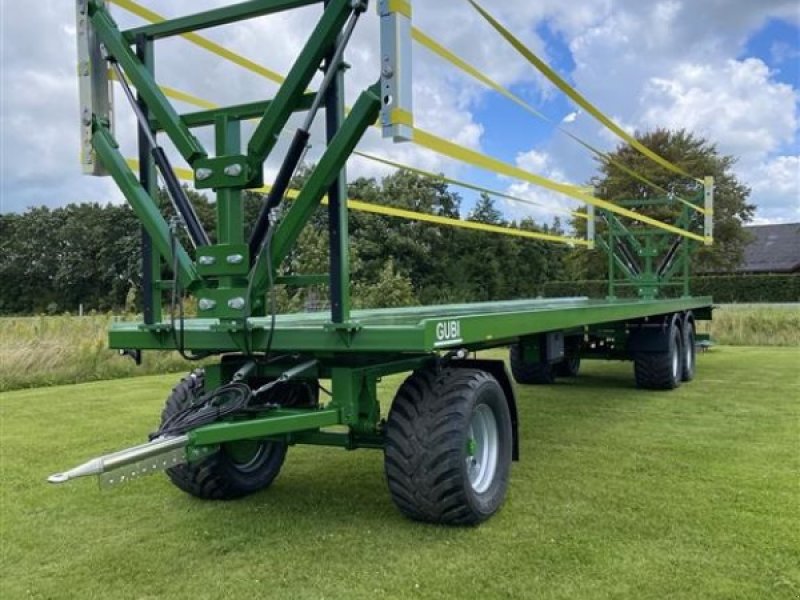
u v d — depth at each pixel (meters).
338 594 2.60
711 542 3.09
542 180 5.38
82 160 3.35
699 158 35.00
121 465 2.40
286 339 2.99
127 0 3.48
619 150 35.72
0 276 55.00
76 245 51.53
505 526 3.30
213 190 3.04
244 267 2.92
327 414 3.06
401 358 3.48
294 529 3.32
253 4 3.07
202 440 2.70
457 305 6.63
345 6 2.74
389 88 2.66
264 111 3.02
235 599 2.59
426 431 3.13
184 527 3.38
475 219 31.27
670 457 4.64
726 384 8.33
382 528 3.30
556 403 6.98
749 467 4.37
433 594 2.59
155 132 3.27
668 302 7.58
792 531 3.22
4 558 3.03
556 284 34.25
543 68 4.58
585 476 4.18
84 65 3.32
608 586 2.65
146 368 9.96
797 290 35.88
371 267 26.00
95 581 2.78
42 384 8.80
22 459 4.80
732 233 36.50
